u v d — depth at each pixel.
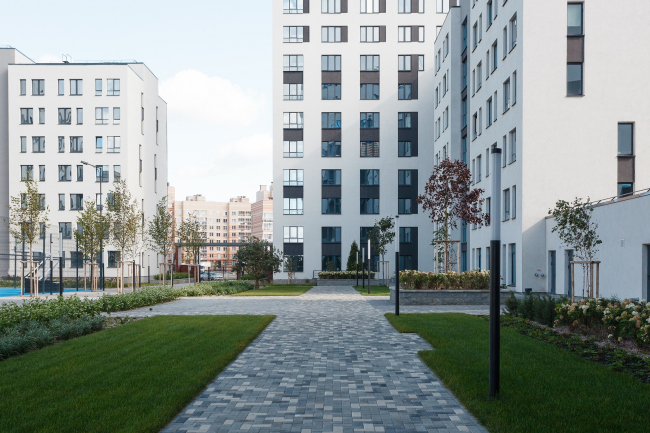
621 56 23.06
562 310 11.41
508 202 26.95
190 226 43.00
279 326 13.65
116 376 7.27
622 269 17.56
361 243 51.59
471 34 35.62
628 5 23.05
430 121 52.06
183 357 8.72
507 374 7.29
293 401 6.34
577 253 19.95
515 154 25.31
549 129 23.30
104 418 5.38
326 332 12.47
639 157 22.92
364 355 9.42
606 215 18.67
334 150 52.03
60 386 6.71
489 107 31.55
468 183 24.59
